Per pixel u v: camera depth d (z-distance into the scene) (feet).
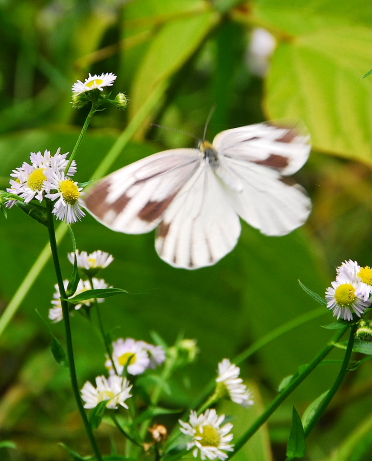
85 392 3.87
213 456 3.81
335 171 6.35
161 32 5.26
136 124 4.63
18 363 5.28
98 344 4.69
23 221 4.44
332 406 4.90
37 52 6.19
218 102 5.41
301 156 3.91
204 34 5.06
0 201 3.72
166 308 4.66
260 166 3.92
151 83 5.08
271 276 4.62
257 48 6.33
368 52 4.46
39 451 4.66
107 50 5.25
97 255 3.89
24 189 3.73
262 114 6.38
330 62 4.50
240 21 5.01
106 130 4.68
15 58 6.25
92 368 5.04
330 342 3.80
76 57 6.32
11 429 4.71
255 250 4.58
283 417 4.74
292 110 4.37
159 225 3.88
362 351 3.76
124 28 5.64
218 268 4.60
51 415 5.08
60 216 3.72
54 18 6.57
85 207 3.78
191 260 3.89
